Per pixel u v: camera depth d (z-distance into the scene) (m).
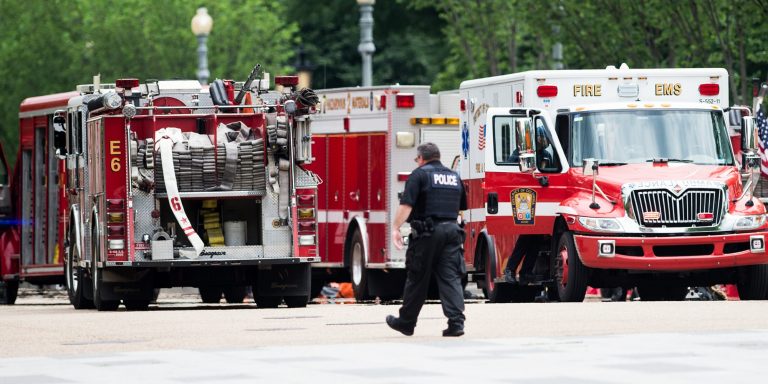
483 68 140.88
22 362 43.19
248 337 50.31
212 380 38.16
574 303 64.56
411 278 48.75
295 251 71.12
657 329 50.41
